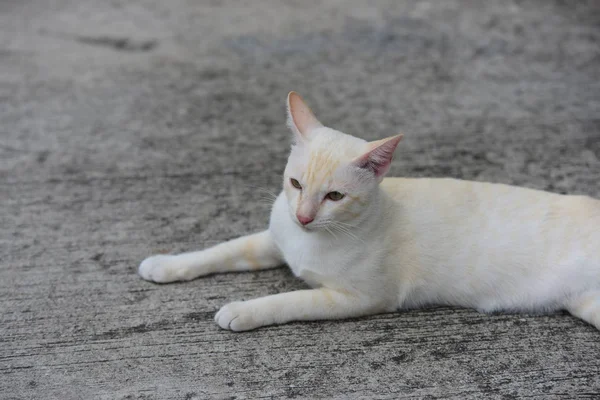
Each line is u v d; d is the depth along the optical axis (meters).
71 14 3.21
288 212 2.19
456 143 2.51
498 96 2.64
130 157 2.48
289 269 2.27
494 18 3.18
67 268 2.27
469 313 2.22
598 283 2.18
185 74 2.72
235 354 2.16
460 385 2.14
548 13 3.23
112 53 2.82
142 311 2.21
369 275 2.18
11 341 2.18
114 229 2.33
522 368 2.15
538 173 2.44
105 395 2.12
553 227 2.20
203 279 2.26
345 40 2.96
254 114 2.60
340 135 2.16
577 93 2.65
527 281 2.20
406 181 2.23
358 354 2.17
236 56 2.81
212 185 2.42
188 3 3.40
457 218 2.20
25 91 2.65
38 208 2.37
